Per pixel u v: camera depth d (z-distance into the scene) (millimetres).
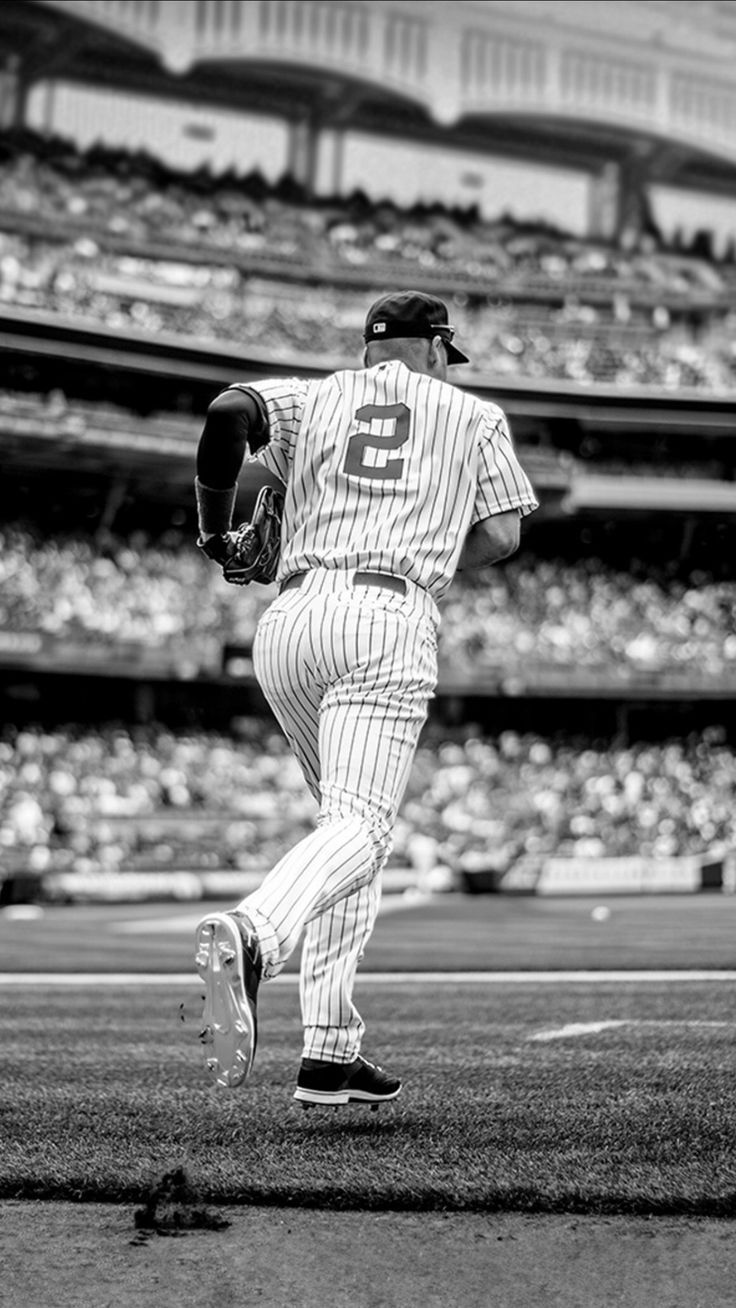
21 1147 2963
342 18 37781
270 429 3168
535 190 39344
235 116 36344
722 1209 2529
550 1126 3191
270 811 29031
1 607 28203
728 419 35125
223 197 35969
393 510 3062
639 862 28859
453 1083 3883
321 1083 3242
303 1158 2848
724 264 40375
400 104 38250
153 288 34312
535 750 33094
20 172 33062
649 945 12141
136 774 28781
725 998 6758
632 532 36219
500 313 37781
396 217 38000
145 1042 4980
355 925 3258
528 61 39469
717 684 33281
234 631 30531
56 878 24250
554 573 35250
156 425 29797
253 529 3188
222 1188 2596
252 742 31266
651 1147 2951
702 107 40594
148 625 29844
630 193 39969
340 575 3025
